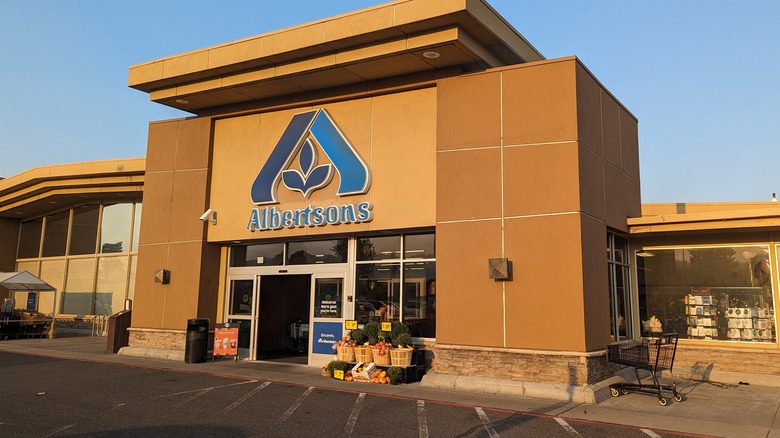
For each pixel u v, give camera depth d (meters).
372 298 14.20
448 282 12.53
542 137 12.04
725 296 13.62
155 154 17.91
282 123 15.95
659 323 14.20
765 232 13.41
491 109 12.67
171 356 16.02
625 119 15.21
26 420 8.56
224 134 16.97
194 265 16.52
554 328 11.30
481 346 11.95
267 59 14.23
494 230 12.22
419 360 12.84
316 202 14.88
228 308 16.64
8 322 22.83
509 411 9.62
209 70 15.05
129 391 11.09
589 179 12.15
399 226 13.59
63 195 25.23
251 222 15.73
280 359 16.28
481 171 12.55
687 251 14.18
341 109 14.95
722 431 8.41
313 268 15.25
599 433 8.25
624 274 14.45
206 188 16.77
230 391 11.20
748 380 12.69
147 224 17.62
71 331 25.44
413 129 13.83
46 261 28.03
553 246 11.58
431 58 12.99
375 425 8.55
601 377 11.48
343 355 13.03
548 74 12.18
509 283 11.89
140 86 16.36
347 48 13.36
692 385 12.45
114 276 24.97
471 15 11.79
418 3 12.13
